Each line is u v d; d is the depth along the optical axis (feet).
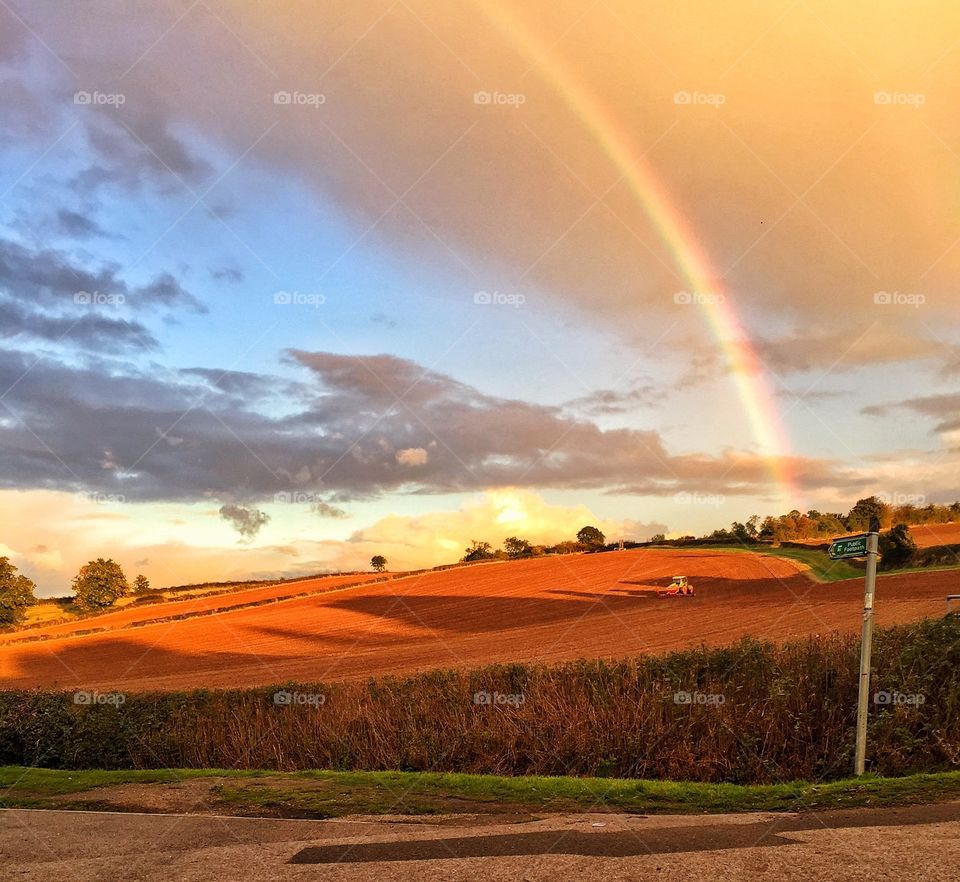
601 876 18.97
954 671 38.24
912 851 19.60
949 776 28.81
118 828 25.94
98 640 220.43
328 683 53.16
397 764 44.93
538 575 246.06
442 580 257.34
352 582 272.92
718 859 19.83
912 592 159.84
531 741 42.96
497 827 24.41
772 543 257.75
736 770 37.76
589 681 44.96
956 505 234.58
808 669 41.11
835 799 26.63
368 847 22.47
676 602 188.55
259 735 49.57
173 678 157.48
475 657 138.10
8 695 56.70
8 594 275.18
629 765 40.14
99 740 51.67
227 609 249.14
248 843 23.54
